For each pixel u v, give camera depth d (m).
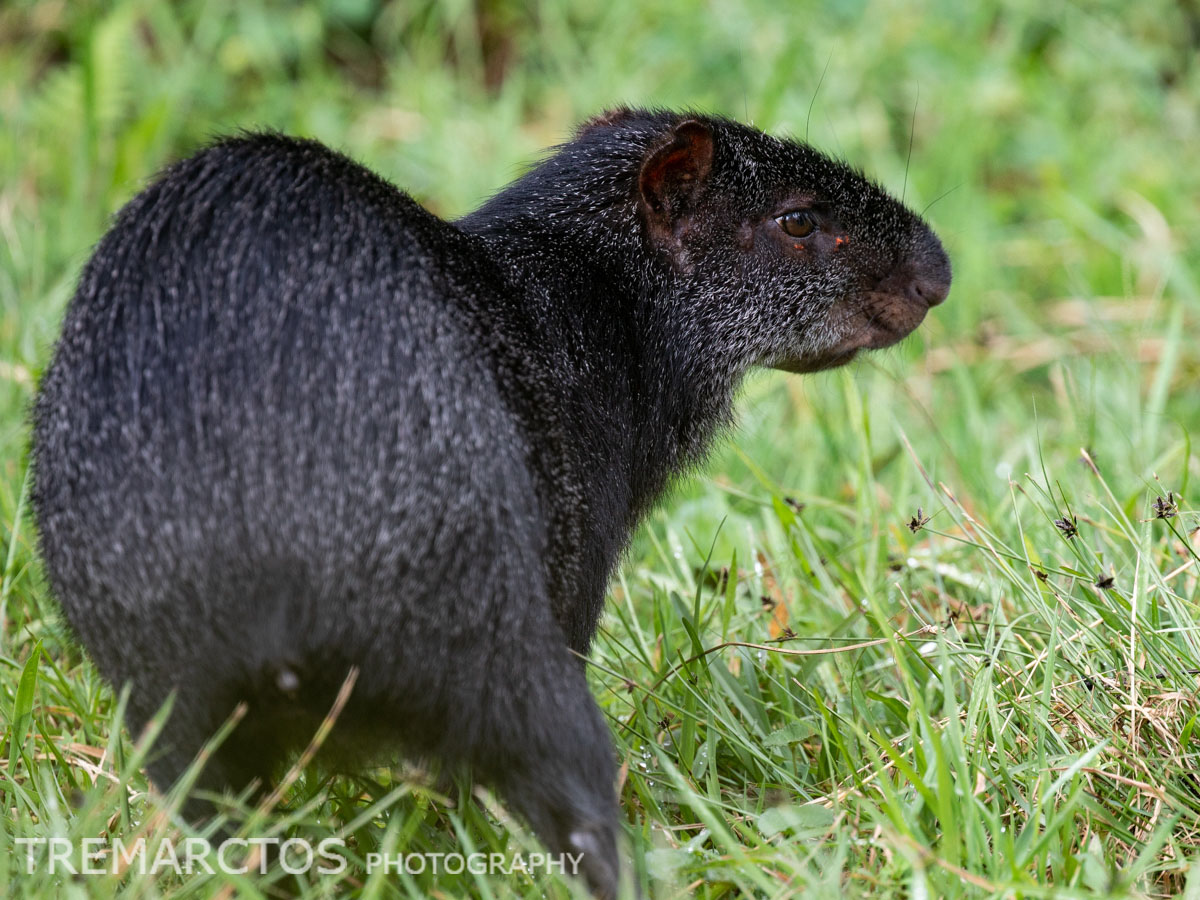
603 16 19.53
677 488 10.19
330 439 6.41
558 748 6.80
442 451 6.51
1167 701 7.70
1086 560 8.84
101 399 6.54
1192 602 8.52
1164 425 12.91
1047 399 14.15
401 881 7.14
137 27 18.98
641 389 8.73
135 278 6.65
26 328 12.38
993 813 7.11
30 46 18.59
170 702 6.45
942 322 15.01
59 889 6.65
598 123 9.94
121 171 16.09
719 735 8.42
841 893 6.68
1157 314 14.70
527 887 7.10
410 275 6.75
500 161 16.95
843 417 12.73
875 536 10.07
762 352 9.34
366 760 7.77
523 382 7.29
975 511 10.68
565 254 8.54
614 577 8.63
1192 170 17.12
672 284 8.97
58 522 6.68
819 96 17.89
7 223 13.83
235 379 6.43
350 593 6.45
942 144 17.30
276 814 7.51
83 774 8.03
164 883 7.12
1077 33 19.20
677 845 7.48
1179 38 19.55
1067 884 6.77
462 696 6.66
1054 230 16.50
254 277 6.58
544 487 7.19
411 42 19.84
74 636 6.95
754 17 18.81
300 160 7.00
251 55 18.72
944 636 8.00
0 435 10.90
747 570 10.46
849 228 9.41
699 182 8.97
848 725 8.27
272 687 6.67
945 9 19.28
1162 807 7.41
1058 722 7.89
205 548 6.39
